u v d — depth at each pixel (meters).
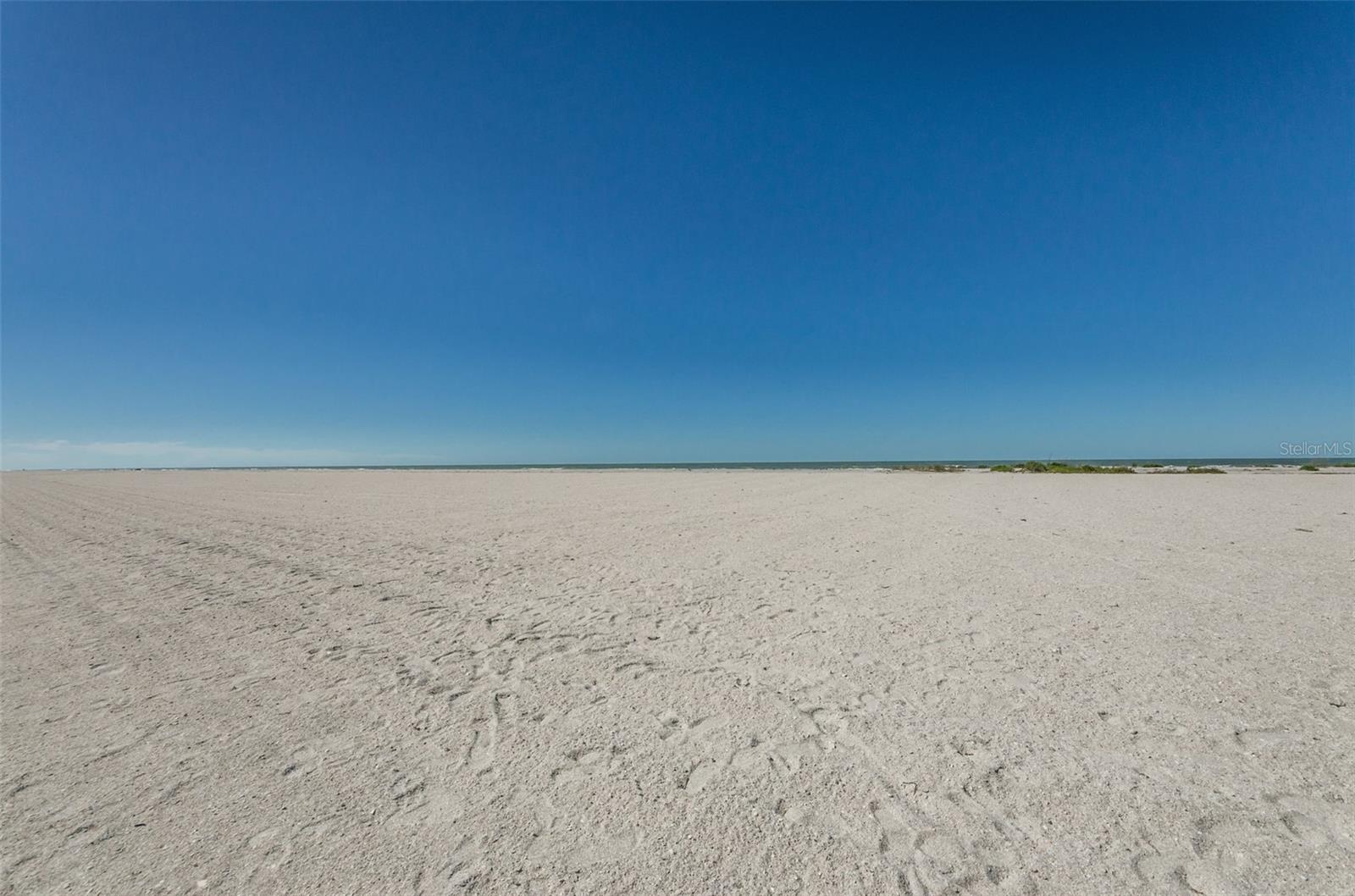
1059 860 2.14
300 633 5.05
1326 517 10.49
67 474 61.34
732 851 2.24
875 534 9.86
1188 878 2.04
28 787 2.77
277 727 3.34
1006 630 4.67
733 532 10.42
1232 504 13.06
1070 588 5.93
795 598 5.81
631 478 34.06
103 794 2.70
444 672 4.13
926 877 2.09
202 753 3.06
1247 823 2.31
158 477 47.47
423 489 24.80
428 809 2.54
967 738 3.02
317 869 2.19
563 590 6.35
